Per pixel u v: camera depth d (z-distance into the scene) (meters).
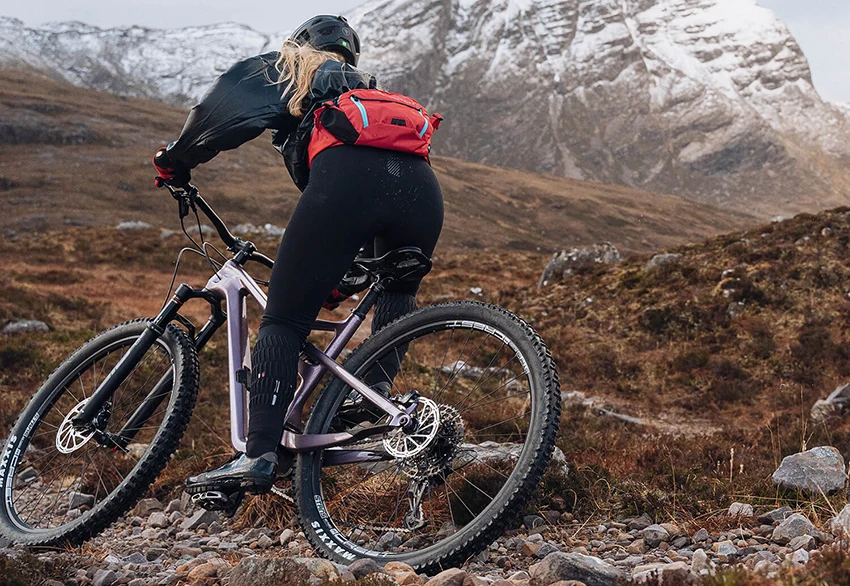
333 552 2.96
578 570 2.42
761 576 2.19
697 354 13.73
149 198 162.25
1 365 10.83
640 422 10.23
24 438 3.71
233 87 3.16
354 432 3.01
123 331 3.71
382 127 2.99
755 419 10.71
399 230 3.06
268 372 3.02
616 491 4.12
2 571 2.67
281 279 3.06
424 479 2.95
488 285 32.09
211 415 8.31
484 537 2.67
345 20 3.43
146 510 4.65
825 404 8.34
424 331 3.15
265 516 4.10
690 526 3.65
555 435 2.71
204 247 3.65
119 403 3.75
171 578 2.81
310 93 3.11
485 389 10.27
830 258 17.58
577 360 14.32
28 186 162.38
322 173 3.00
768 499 4.06
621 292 18.73
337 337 3.24
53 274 29.61
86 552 3.60
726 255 19.42
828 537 3.14
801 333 13.92
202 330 3.67
